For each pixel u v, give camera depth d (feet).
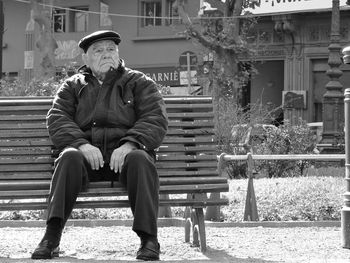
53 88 73.00
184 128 26.22
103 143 24.07
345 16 124.06
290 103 127.34
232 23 103.24
